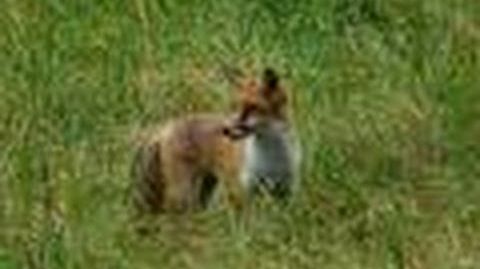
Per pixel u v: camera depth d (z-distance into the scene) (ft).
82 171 50.96
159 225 49.11
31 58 57.62
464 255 47.91
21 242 47.62
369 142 53.11
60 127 53.16
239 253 47.75
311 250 47.96
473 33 59.36
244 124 49.47
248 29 60.18
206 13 61.11
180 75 57.36
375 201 50.14
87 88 56.13
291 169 50.03
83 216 48.52
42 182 50.01
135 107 55.26
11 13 60.23
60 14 60.54
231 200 49.75
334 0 61.46
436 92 55.57
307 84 56.24
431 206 50.11
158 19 60.64
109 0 61.26
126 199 50.16
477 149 52.85
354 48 59.11
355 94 55.83
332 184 50.88
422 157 52.60
